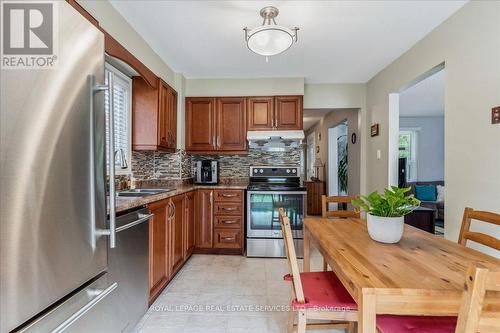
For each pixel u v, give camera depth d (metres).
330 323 1.77
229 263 3.03
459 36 2.12
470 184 2.01
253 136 3.53
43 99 0.89
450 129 2.22
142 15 2.18
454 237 2.16
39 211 0.88
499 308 0.77
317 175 7.11
